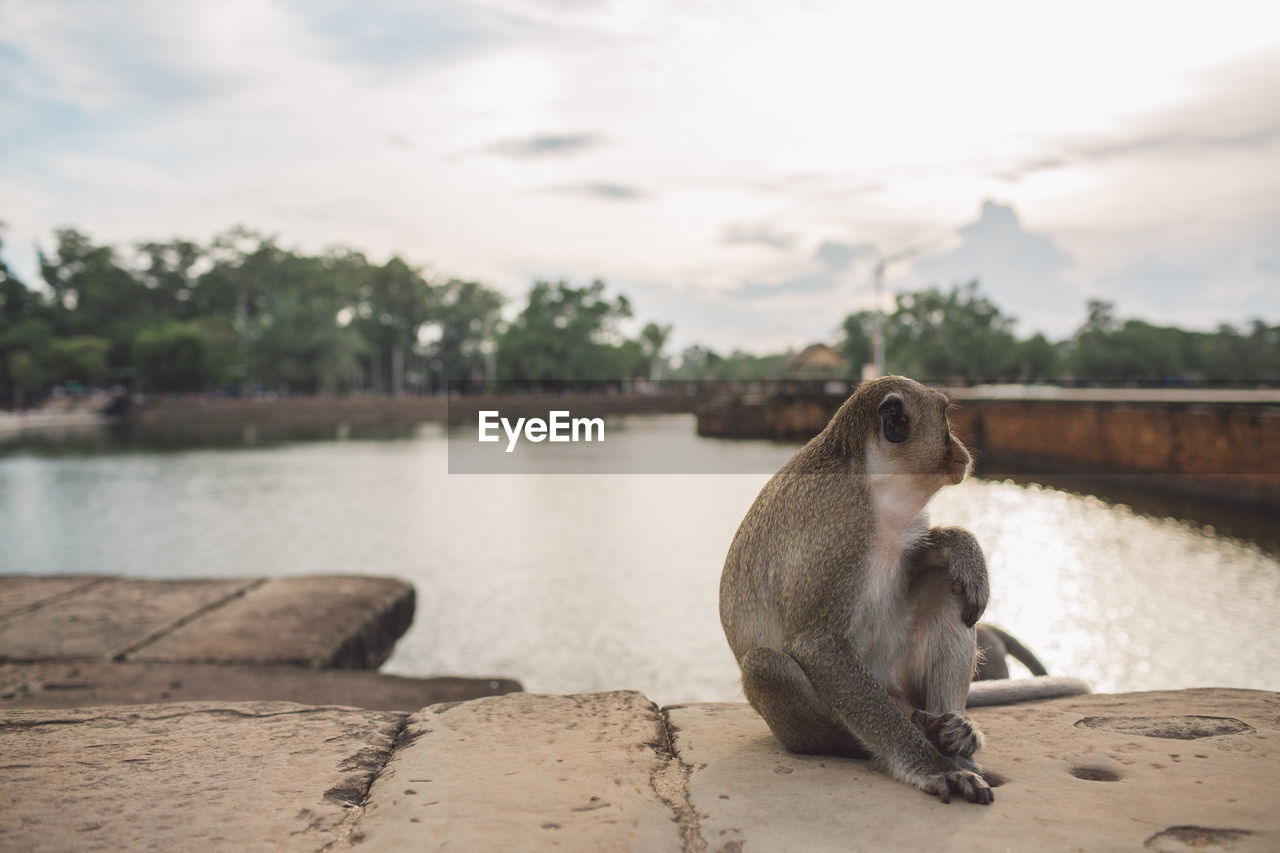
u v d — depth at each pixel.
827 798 2.55
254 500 30.97
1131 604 13.68
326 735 3.19
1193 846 2.21
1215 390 45.09
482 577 18.16
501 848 2.26
